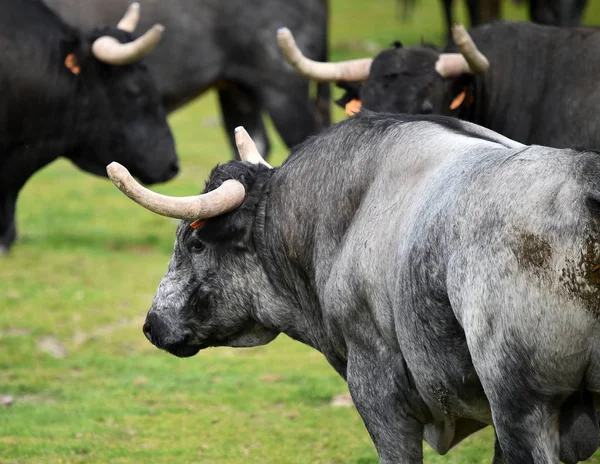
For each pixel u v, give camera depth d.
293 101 43.12
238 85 44.22
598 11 98.81
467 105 28.09
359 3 115.44
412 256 14.71
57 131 34.56
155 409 27.17
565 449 13.69
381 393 16.45
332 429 25.34
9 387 29.12
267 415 26.58
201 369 31.03
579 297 12.77
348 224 16.91
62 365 31.06
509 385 13.34
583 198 12.89
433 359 14.85
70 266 40.88
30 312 35.19
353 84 29.95
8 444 24.36
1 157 34.00
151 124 35.62
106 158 35.59
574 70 26.02
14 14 33.66
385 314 15.74
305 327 18.45
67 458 23.55
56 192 55.50
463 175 14.61
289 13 42.84
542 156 13.73
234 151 47.25
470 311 13.57
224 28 42.78
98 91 34.66
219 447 24.19
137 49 33.78
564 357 13.01
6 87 33.16
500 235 13.35
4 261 41.56
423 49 28.44
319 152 17.69
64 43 33.94
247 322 18.72
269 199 17.98
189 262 18.48
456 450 23.66
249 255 18.14
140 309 35.94
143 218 49.88
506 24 28.02
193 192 51.66
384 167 16.52
